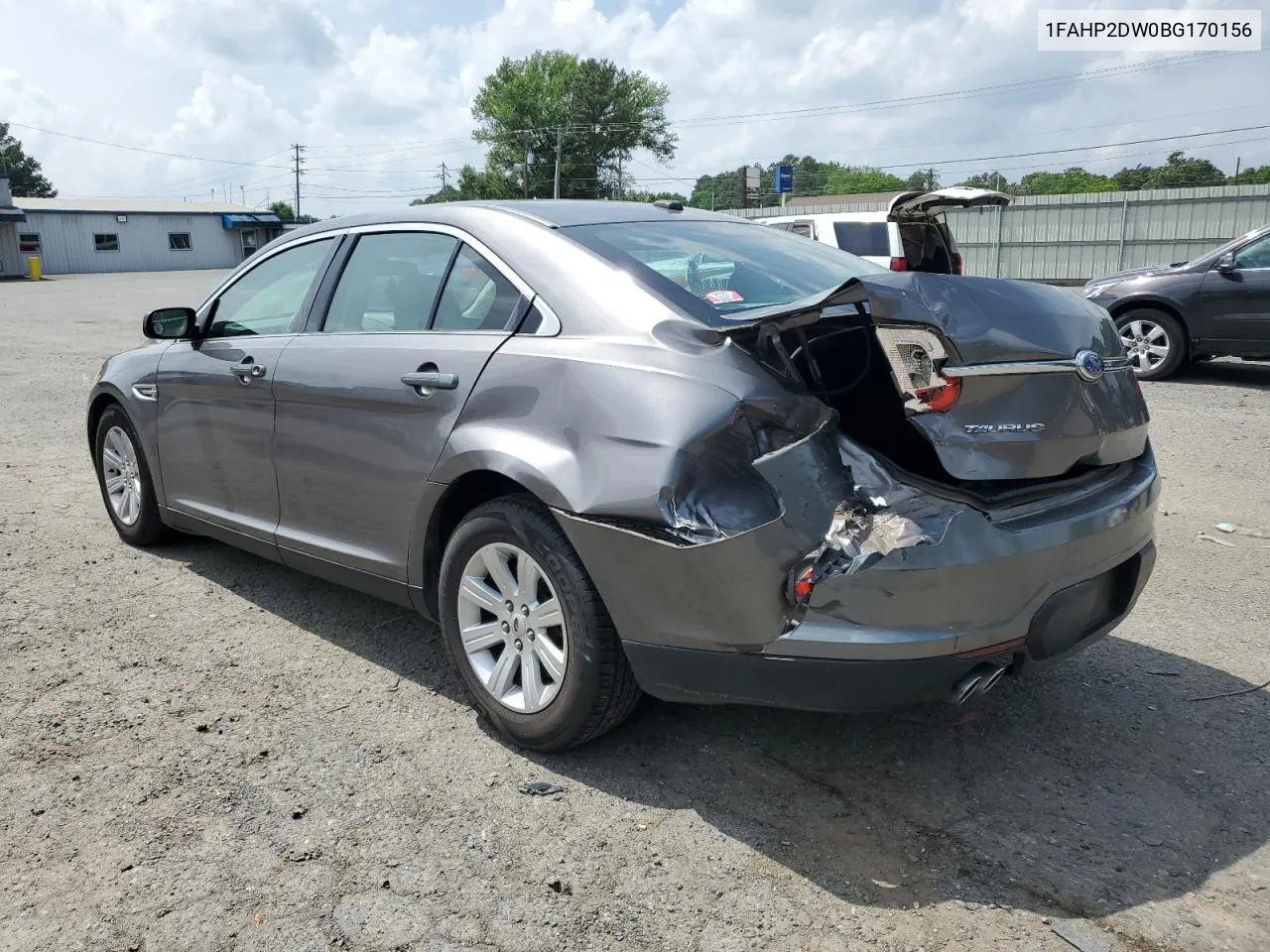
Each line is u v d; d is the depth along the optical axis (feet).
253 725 11.20
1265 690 12.02
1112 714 11.44
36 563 16.55
